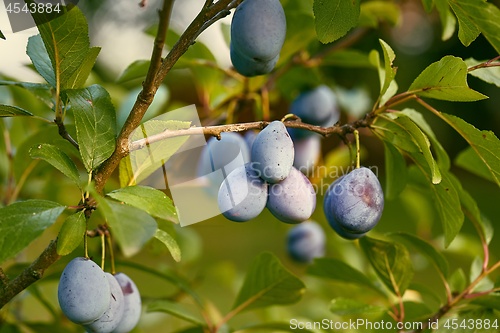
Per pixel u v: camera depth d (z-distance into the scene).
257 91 0.88
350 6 0.62
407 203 1.04
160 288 1.28
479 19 0.63
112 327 0.60
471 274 0.77
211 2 0.57
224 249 1.74
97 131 0.59
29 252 1.03
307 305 0.97
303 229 0.95
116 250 0.83
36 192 0.88
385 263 0.72
